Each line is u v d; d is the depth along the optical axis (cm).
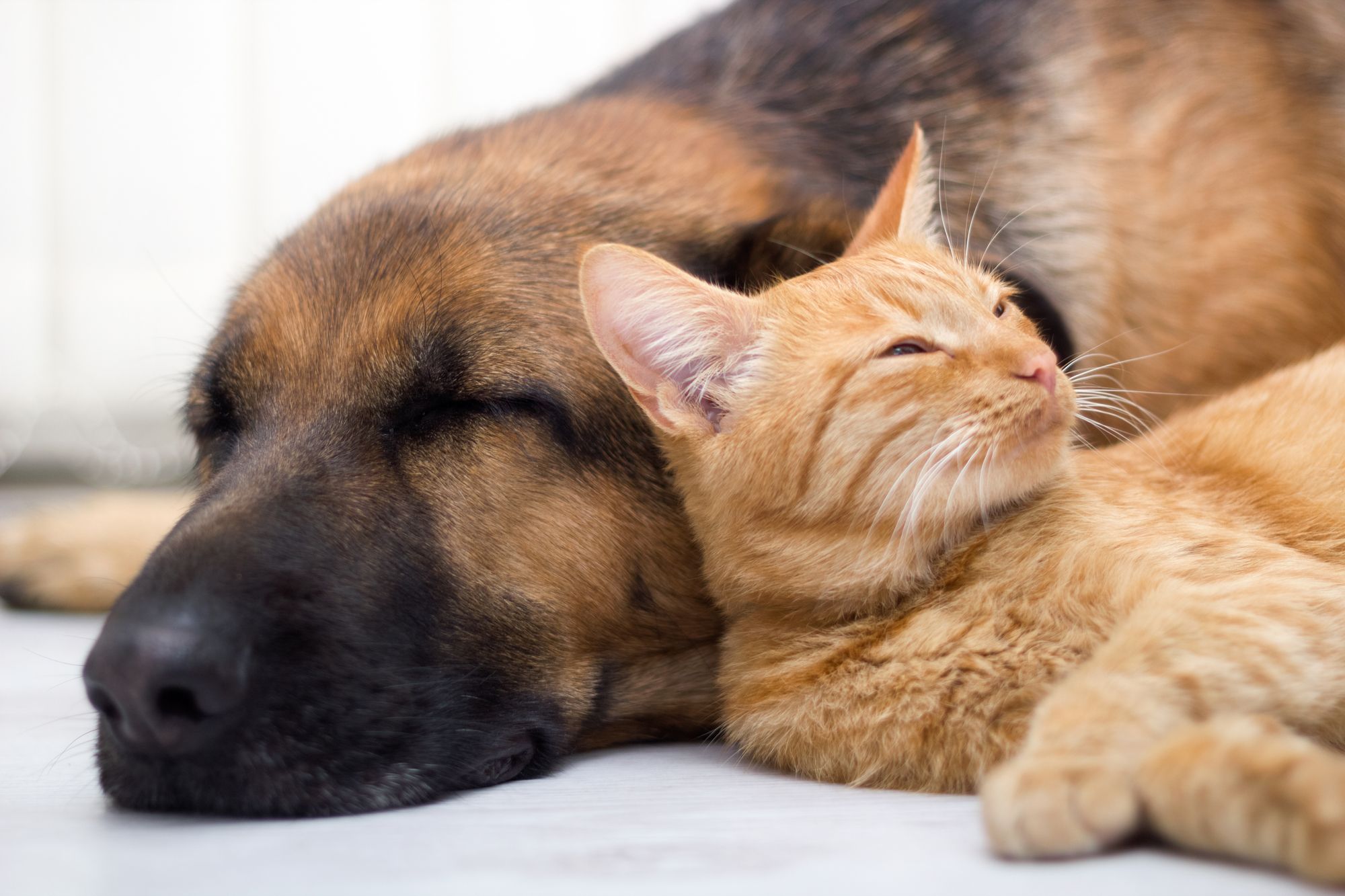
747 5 76
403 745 54
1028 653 54
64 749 62
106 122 153
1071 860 46
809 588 58
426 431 58
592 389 60
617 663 61
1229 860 45
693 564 61
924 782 55
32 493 152
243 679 52
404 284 59
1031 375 58
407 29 155
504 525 58
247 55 154
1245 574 53
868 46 72
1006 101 71
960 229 69
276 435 58
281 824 52
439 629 57
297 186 155
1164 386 70
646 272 58
